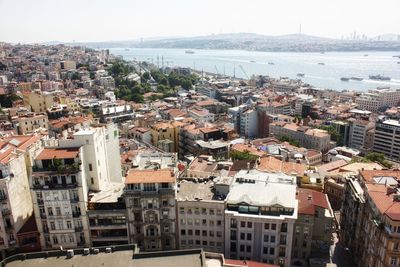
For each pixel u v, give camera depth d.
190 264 90.94
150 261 92.31
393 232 97.19
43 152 114.19
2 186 109.00
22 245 114.75
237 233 115.50
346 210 139.50
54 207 113.00
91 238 117.56
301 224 122.69
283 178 129.00
